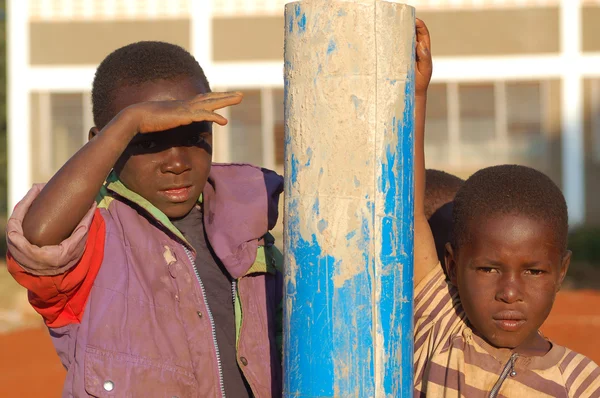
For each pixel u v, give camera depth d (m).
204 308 5.50
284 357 4.67
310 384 4.49
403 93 4.54
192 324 5.42
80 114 40.75
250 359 5.52
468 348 5.56
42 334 23.84
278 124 40.09
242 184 5.95
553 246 5.43
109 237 5.38
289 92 4.57
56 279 4.87
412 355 4.69
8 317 26.06
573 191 39.66
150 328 5.25
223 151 40.06
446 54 39.78
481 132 39.72
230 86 40.28
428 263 5.91
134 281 5.31
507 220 5.39
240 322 5.57
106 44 40.59
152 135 5.37
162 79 5.52
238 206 5.72
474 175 5.80
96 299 5.20
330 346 4.45
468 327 5.68
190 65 5.71
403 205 4.56
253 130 40.16
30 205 4.86
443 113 39.75
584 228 37.94
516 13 39.62
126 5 40.50
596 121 39.50
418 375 5.72
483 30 39.69
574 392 5.42
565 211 5.58
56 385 17.75
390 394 4.50
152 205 5.49
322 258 4.46
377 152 4.45
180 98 5.50
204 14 40.28
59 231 4.75
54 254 4.72
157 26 40.50
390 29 4.47
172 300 5.41
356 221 4.44
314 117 4.46
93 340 5.11
